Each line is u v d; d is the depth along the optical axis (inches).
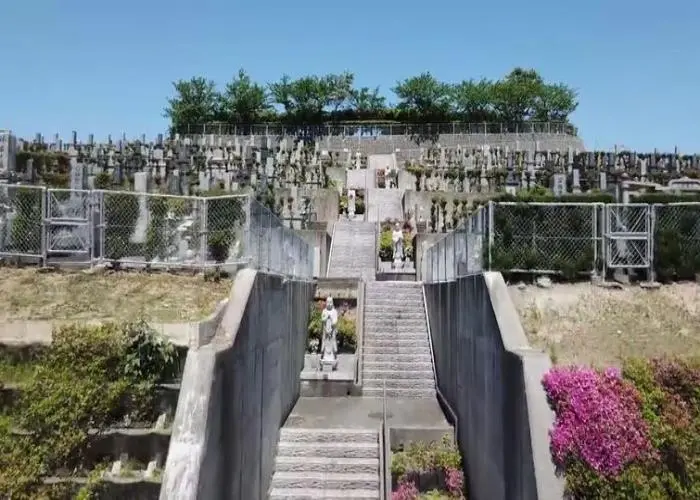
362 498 447.8
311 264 883.4
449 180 1542.8
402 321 782.5
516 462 317.7
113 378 332.8
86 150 1478.8
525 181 1392.7
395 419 559.5
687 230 454.6
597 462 287.7
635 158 1584.6
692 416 315.0
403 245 1152.2
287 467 471.8
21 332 363.3
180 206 465.4
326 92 2650.1
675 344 384.2
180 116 2721.5
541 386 307.1
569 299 431.2
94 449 317.4
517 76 2859.3
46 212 469.1
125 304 413.1
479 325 418.9
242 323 349.7
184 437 279.0
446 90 2672.2
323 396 664.4
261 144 1945.1
